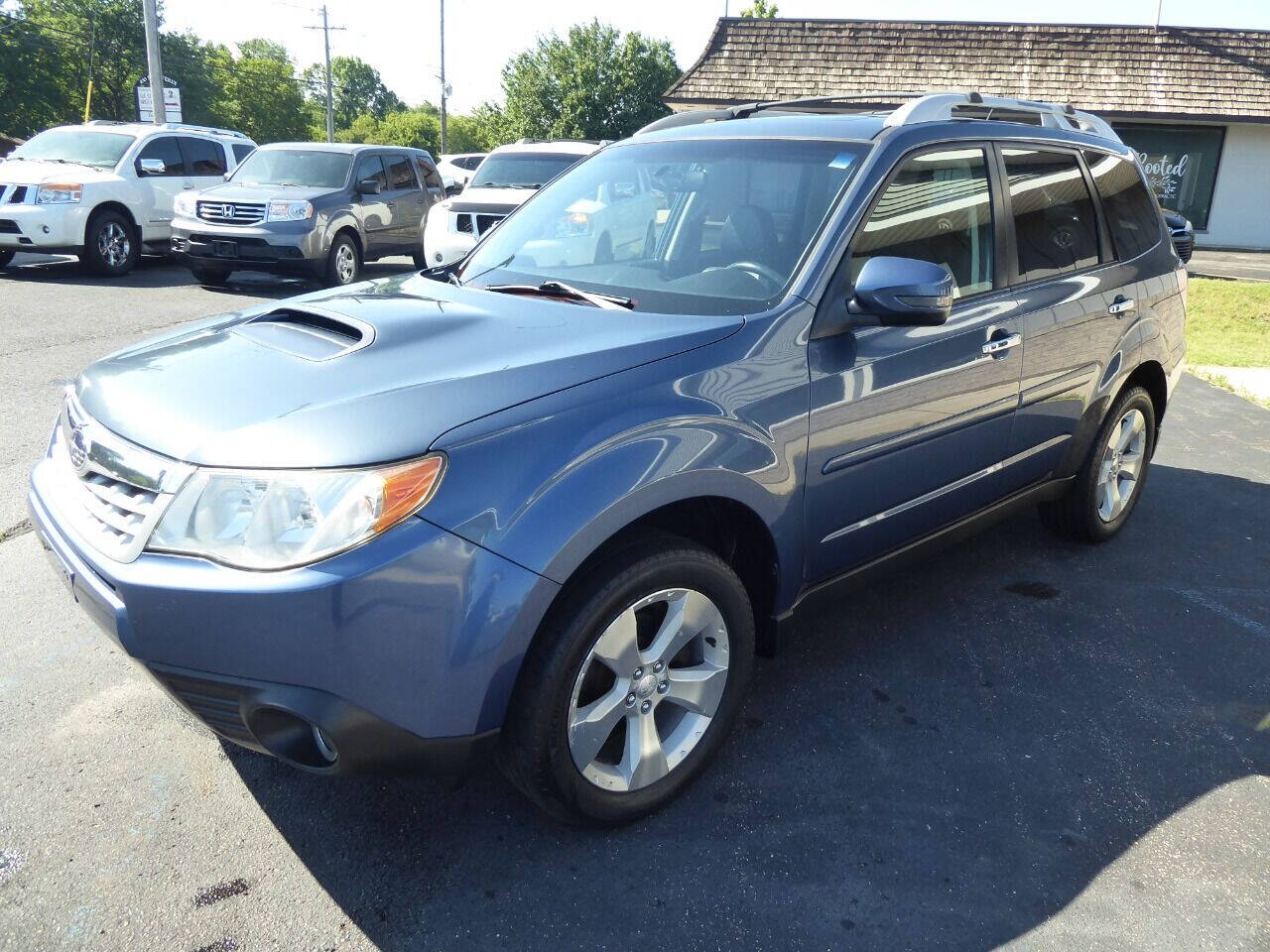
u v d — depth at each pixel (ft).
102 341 26.73
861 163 9.97
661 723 8.75
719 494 8.16
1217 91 70.85
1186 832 8.52
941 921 7.45
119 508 7.27
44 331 27.78
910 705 10.40
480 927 7.28
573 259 10.80
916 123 10.63
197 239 36.76
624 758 8.30
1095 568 14.03
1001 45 73.67
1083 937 7.32
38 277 39.22
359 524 6.57
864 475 9.73
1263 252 72.08
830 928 7.36
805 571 9.55
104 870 7.70
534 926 7.30
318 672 6.62
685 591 8.19
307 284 42.42
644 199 10.95
